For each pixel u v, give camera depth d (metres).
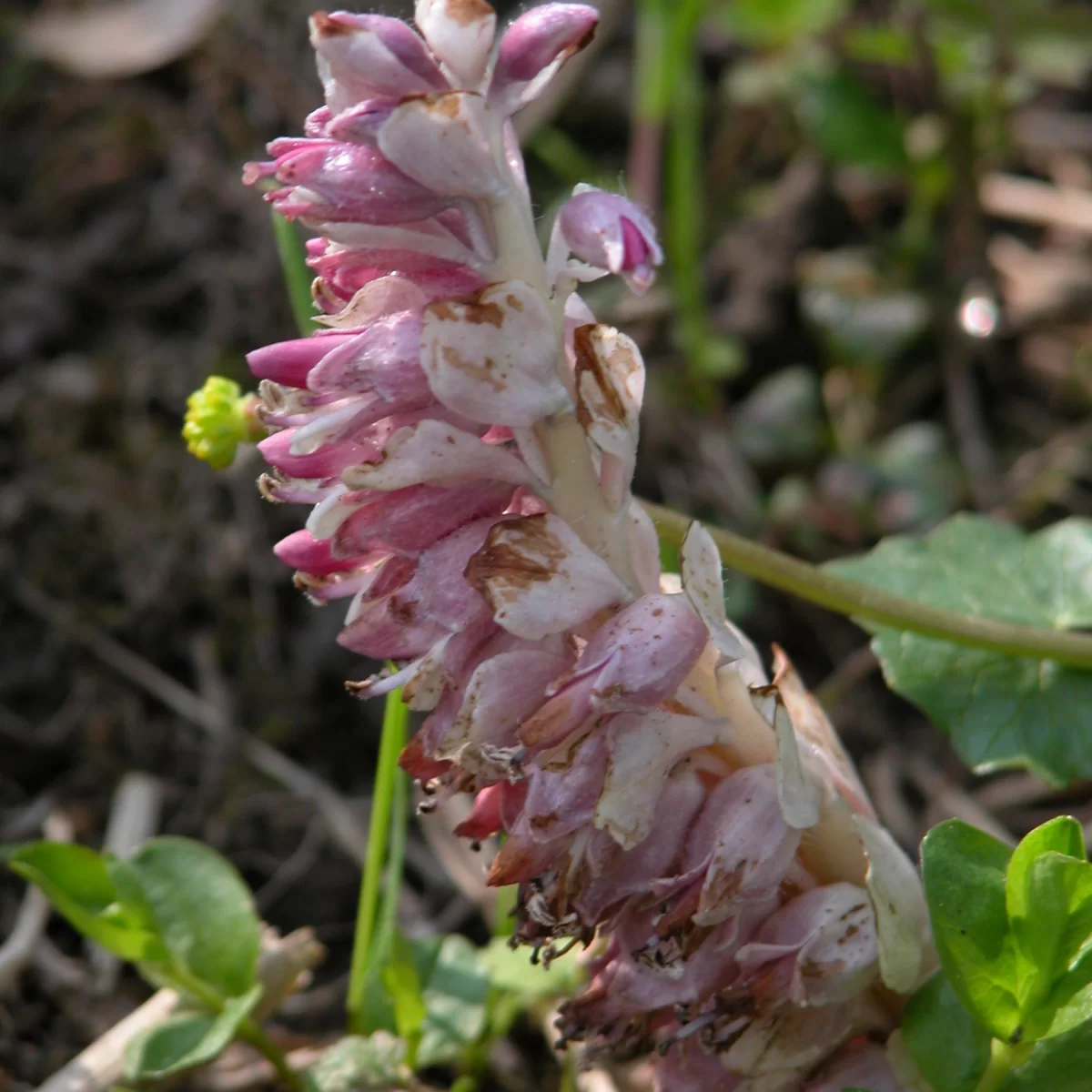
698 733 0.31
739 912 0.31
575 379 0.31
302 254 0.36
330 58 0.30
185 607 0.44
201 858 0.35
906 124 0.53
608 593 0.31
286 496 0.31
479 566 0.31
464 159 0.30
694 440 0.50
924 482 0.48
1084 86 0.60
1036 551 0.37
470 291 0.31
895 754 0.42
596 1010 0.32
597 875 0.31
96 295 0.52
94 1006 0.37
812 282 0.53
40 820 0.40
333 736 0.42
